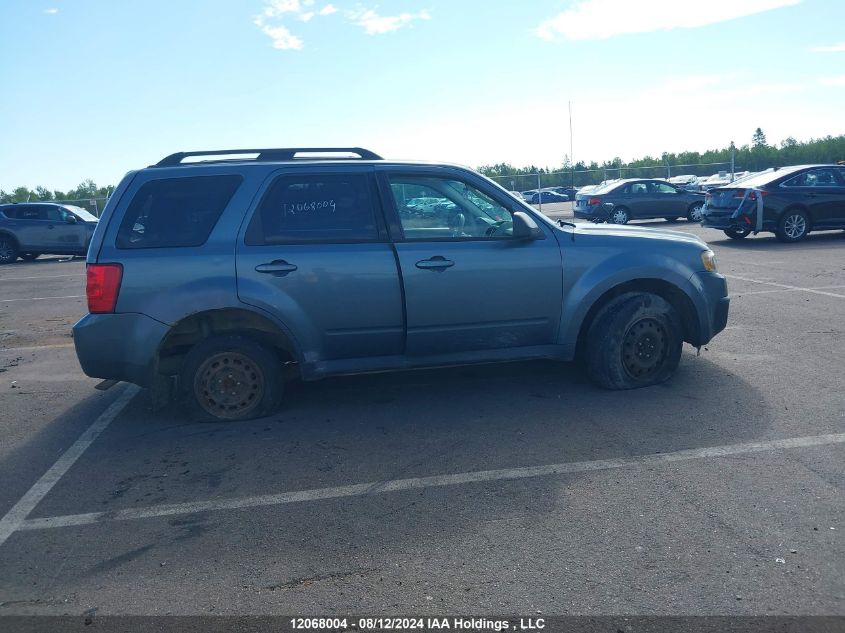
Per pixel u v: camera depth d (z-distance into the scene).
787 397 5.46
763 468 4.23
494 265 5.39
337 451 4.77
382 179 5.38
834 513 3.68
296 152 5.50
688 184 35.97
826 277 10.62
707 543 3.44
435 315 5.34
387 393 5.94
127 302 5.04
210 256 5.09
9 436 5.33
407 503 3.99
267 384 5.35
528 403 5.57
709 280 5.86
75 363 7.58
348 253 5.21
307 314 5.18
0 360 7.88
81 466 4.70
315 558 3.46
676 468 4.29
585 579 3.19
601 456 4.51
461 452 4.67
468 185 5.51
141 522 3.90
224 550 3.56
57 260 21.19
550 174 40.44
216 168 5.26
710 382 5.89
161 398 5.36
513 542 3.53
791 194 14.91
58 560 3.53
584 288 5.54
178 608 3.09
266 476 4.43
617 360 5.68
